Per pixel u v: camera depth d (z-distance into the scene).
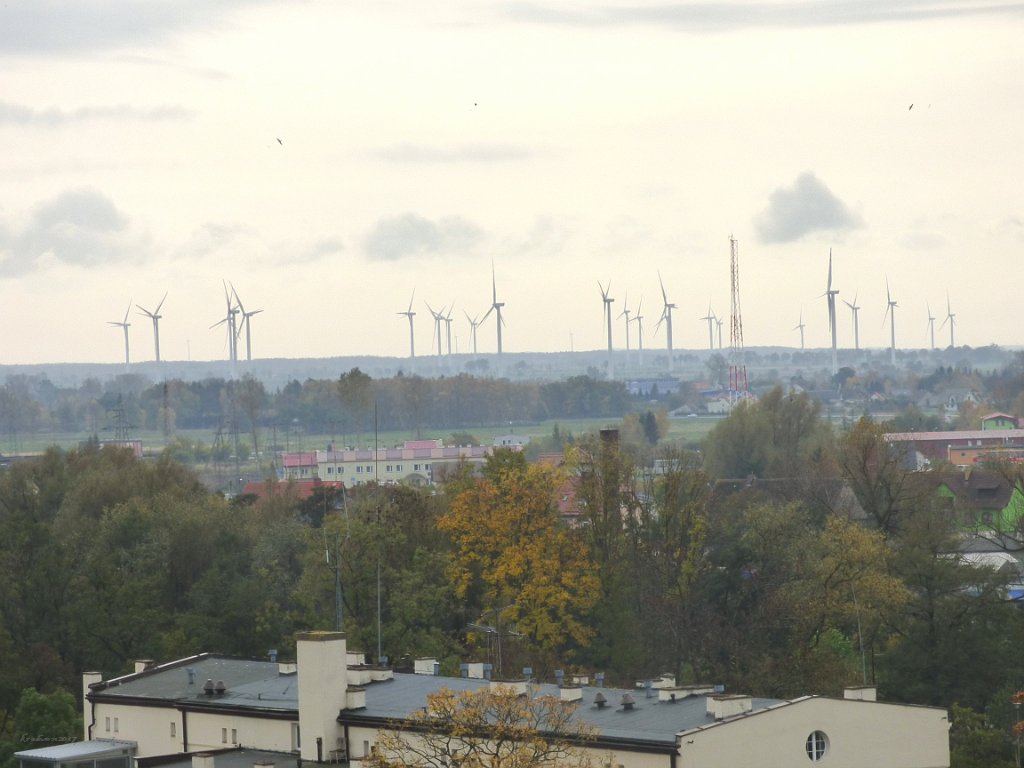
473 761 170.38
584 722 182.88
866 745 191.38
